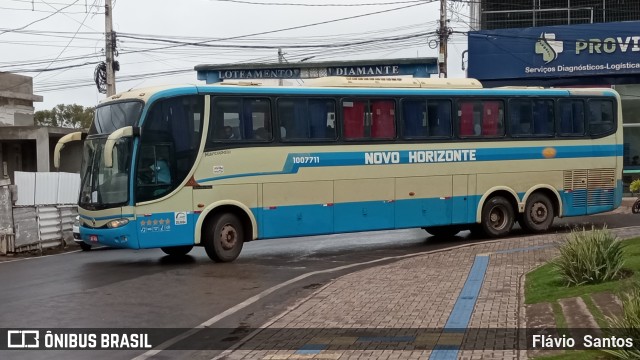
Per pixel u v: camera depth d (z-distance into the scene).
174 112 14.58
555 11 31.11
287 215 15.56
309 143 15.88
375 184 16.61
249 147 15.22
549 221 18.92
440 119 17.55
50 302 10.84
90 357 7.79
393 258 15.43
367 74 31.39
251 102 15.34
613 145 19.67
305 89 15.92
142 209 14.17
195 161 14.65
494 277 11.80
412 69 31.03
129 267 14.57
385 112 16.84
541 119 18.81
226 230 15.01
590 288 9.59
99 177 14.70
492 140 18.14
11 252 17.75
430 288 11.04
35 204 19.52
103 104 15.40
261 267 14.30
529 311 9.05
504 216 18.39
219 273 13.52
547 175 18.81
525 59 29.22
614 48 28.31
